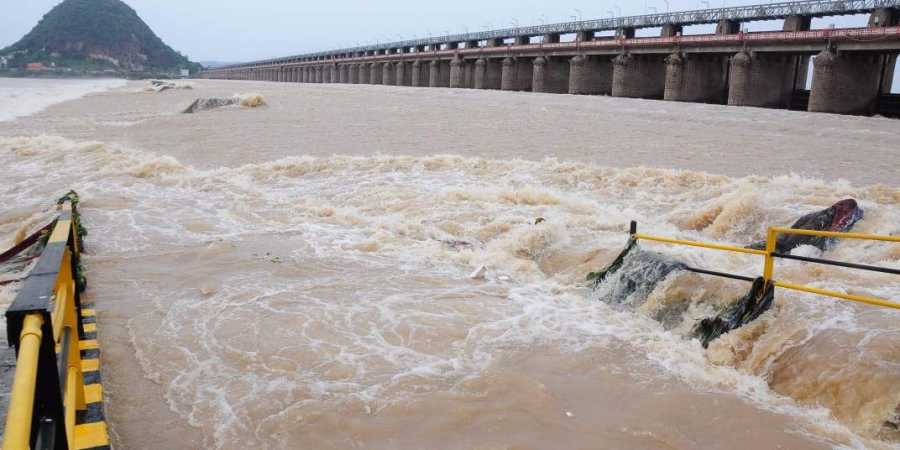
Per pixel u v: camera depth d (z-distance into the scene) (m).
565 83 80.81
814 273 8.16
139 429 4.88
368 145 22.94
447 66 104.50
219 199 14.24
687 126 31.12
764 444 4.81
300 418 5.06
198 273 8.88
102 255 9.74
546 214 13.03
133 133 26.17
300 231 11.48
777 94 57.12
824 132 29.03
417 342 6.61
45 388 2.87
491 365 6.09
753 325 6.52
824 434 4.97
